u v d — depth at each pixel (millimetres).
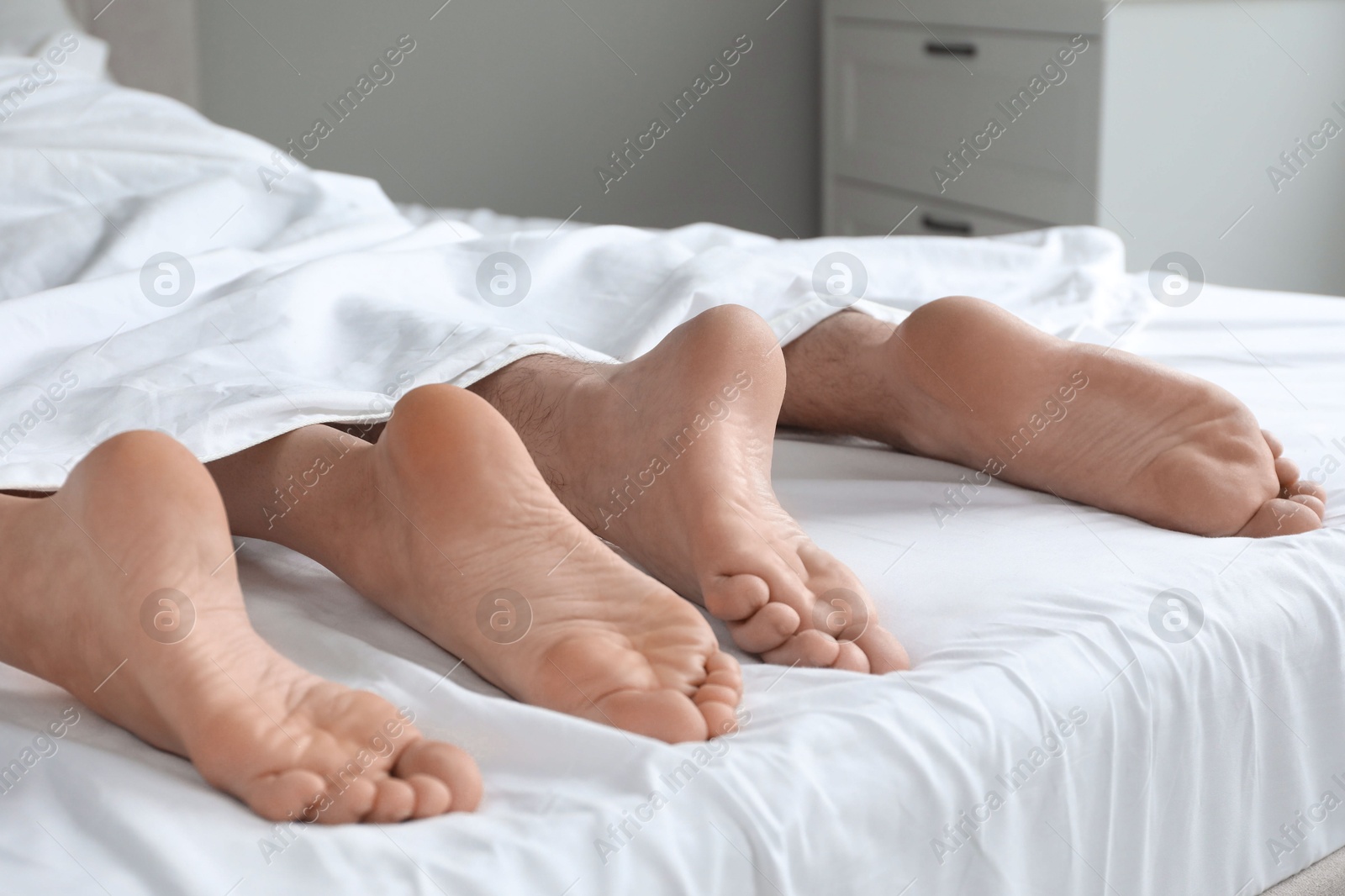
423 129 2936
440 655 777
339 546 810
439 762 605
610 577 730
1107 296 1467
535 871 556
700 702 664
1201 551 850
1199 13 2443
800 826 600
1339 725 831
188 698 616
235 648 650
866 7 3029
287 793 580
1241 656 772
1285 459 938
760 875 588
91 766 616
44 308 1101
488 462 742
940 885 651
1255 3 2473
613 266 1297
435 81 2916
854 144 3168
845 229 3258
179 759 660
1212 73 2486
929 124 2904
